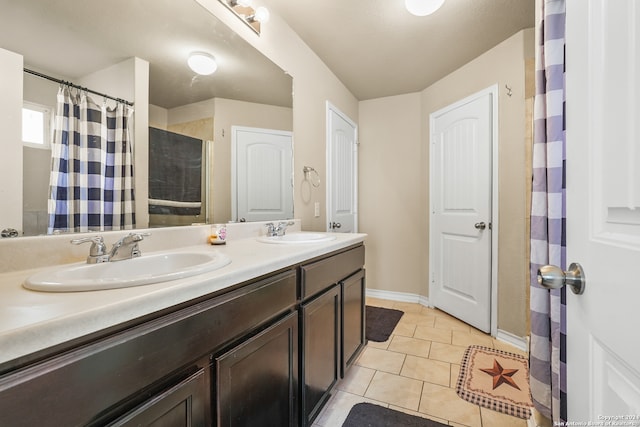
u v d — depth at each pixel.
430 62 2.48
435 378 1.71
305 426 1.18
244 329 0.86
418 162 3.09
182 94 1.35
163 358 0.62
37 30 0.88
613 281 0.47
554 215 0.99
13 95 0.83
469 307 2.48
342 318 1.56
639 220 0.42
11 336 0.41
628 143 0.45
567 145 0.63
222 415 0.78
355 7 1.81
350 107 3.11
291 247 1.30
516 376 1.72
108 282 0.63
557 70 0.99
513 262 2.13
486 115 2.31
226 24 1.54
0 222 0.80
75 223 0.97
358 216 3.37
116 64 1.10
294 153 2.10
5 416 0.41
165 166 1.29
